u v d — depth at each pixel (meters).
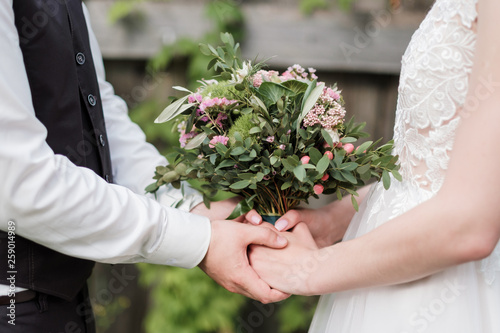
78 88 1.20
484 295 0.97
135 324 2.65
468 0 0.87
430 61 0.92
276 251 1.15
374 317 1.01
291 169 1.04
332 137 1.09
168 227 1.11
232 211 1.35
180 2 2.46
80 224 1.03
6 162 0.95
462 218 0.80
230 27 2.44
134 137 1.51
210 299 2.49
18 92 0.97
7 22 0.98
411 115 0.98
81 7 1.29
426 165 0.97
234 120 1.19
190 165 1.19
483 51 0.80
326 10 2.43
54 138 1.14
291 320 2.60
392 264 0.89
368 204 1.18
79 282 1.24
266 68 2.46
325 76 2.49
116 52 2.47
